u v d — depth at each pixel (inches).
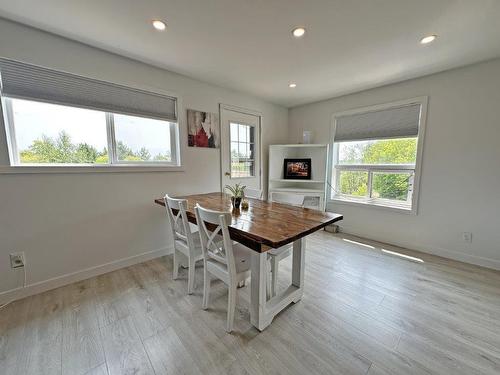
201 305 68.6
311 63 91.9
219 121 121.2
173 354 51.3
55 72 73.3
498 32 69.7
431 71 99.0
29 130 72.7
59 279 78.6
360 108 127.0
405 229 115.1
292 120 162.4
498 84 86.7
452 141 98.5
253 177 143.1
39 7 58.9
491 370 47.3
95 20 64.7
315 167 150.0
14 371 47.1
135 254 96.3
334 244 119.3
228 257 55.2
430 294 74.3
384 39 74.4
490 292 75.3
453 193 100.0
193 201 90.4
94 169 82.9
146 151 98.9
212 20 64.7
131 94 89.9
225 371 47.2
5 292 69.9
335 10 60.2
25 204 71.3
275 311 61.2
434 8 59.1
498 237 90.8
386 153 122.2
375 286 79.1
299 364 48.9
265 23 66.1
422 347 53.2
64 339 55.4
